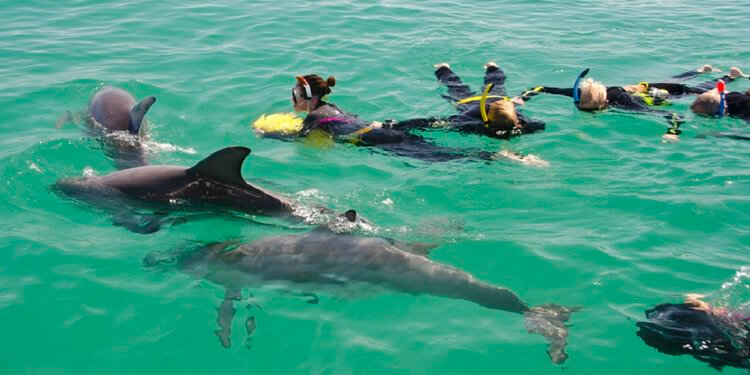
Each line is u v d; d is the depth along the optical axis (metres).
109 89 6.30
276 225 4.53
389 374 3.42
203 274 4.12
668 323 3.72
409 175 5.45
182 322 3.77
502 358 3.50
